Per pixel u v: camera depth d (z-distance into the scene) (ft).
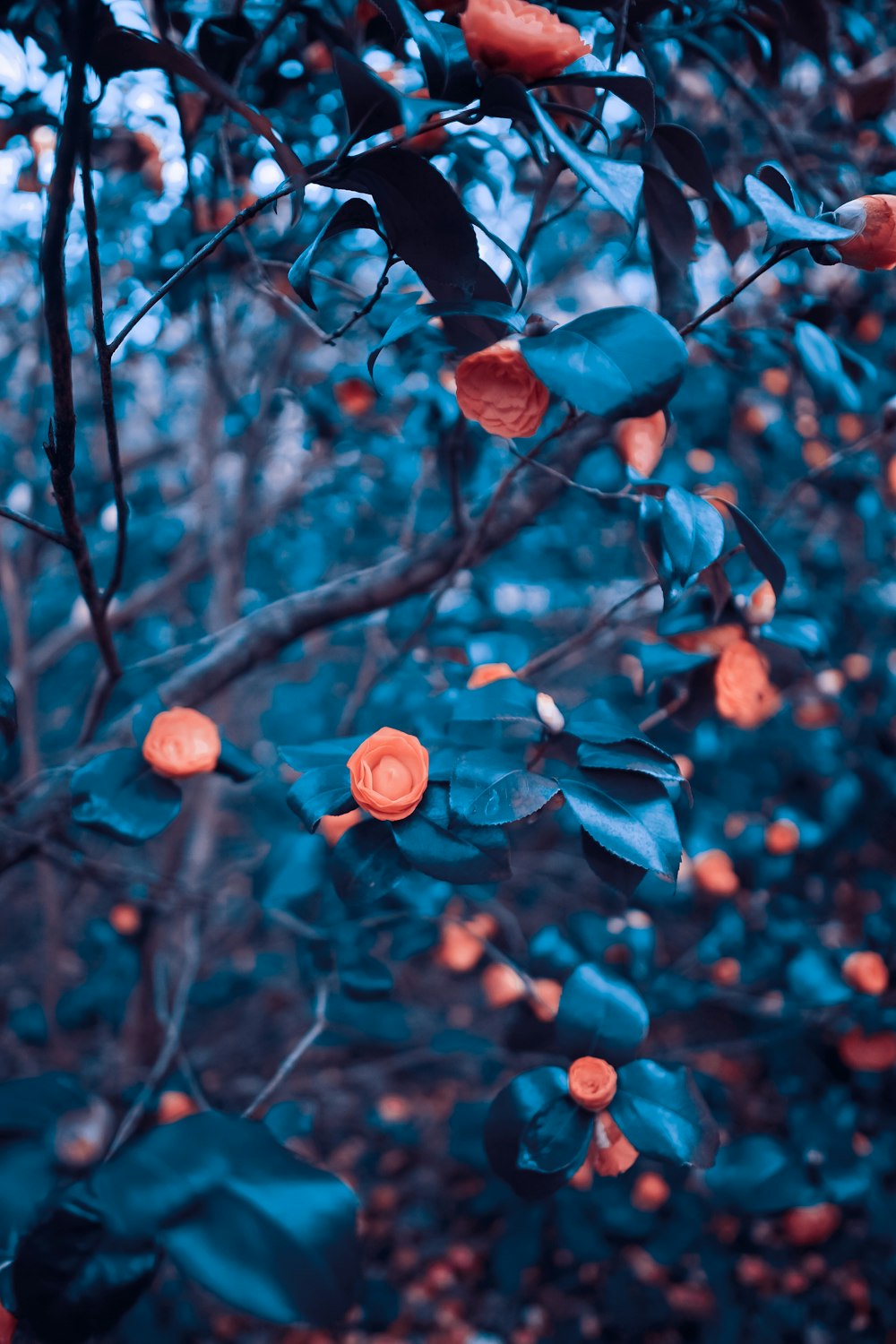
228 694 8.25
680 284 4.28
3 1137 3.53
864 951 5.41
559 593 7.52
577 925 5.36
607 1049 3.65
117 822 3.86
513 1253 5.89
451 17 3.45
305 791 3.55
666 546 3.45
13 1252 3.36
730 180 5.02
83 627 7.43
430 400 4.81
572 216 7.12
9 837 4.31
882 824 7.11
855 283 5.66
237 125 4.52
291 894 4.71
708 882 5.58
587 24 4.00
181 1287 6.04
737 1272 6.25
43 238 3.13
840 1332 6.02
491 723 3.80
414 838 3.45
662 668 4.14
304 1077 8.46
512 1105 3.61
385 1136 8.31
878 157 5.02
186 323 6.38
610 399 3.13
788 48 5.06
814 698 6.55
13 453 7.65
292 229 4.14
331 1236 3.05
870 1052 5.32
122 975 7.63
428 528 7.20
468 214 3.21
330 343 3.45
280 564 7.82
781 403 6.92
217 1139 3.15
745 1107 7.80
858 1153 5.41
